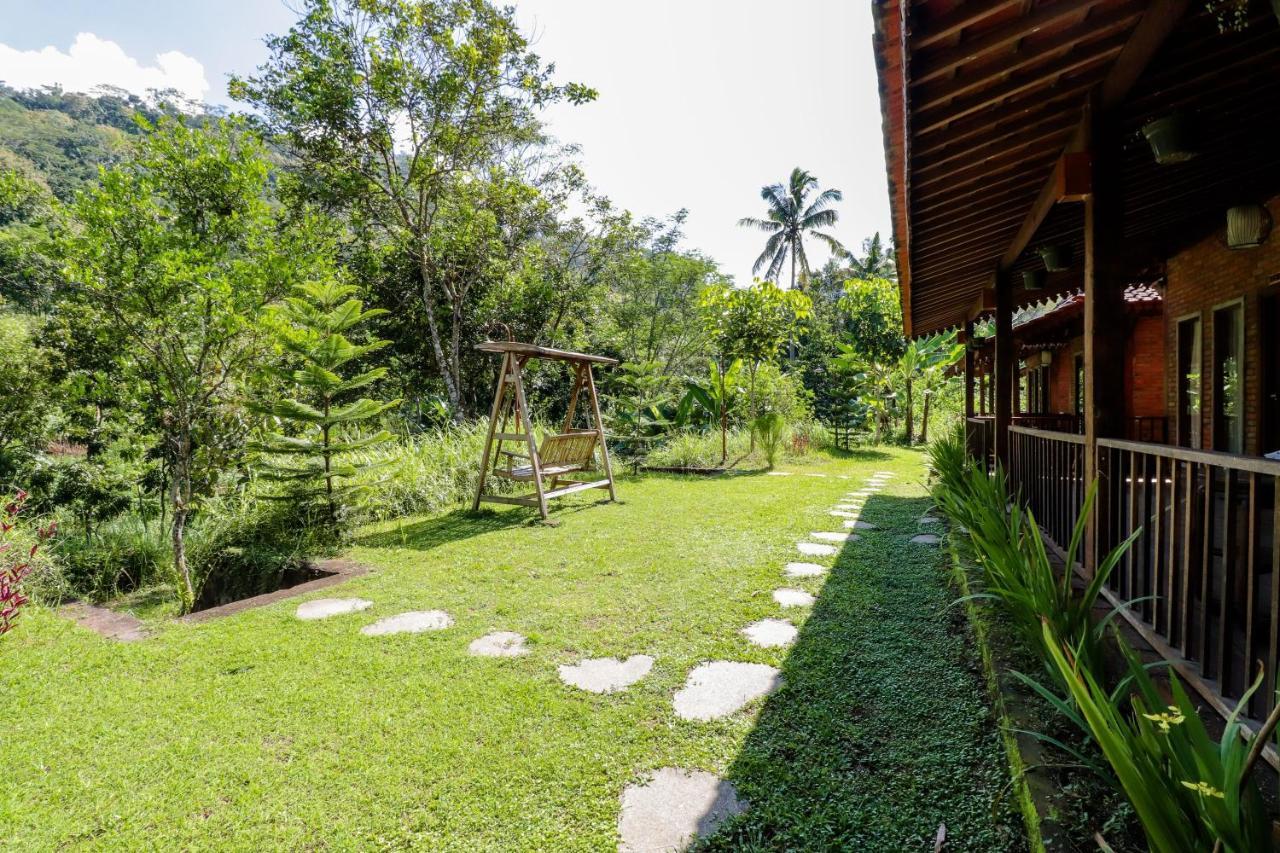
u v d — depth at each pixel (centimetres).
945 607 360
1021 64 227
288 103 1137
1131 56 238
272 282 545
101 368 720
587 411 1559
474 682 281
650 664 297
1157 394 896
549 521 657
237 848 177
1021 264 616
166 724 247
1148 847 143
